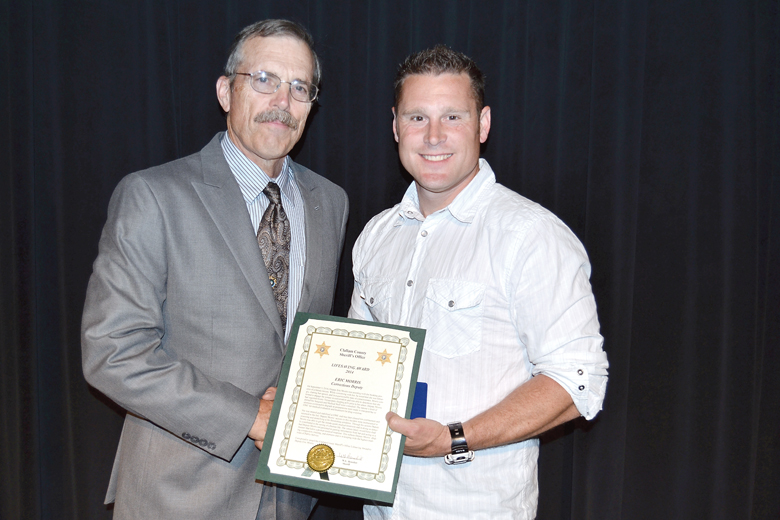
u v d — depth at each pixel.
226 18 2.03
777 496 2.07
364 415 1.29
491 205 1.45
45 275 2.12
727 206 1.97
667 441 2.04
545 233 1.34
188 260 1.43
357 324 1.37
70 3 2.03
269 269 1.56
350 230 2.10
